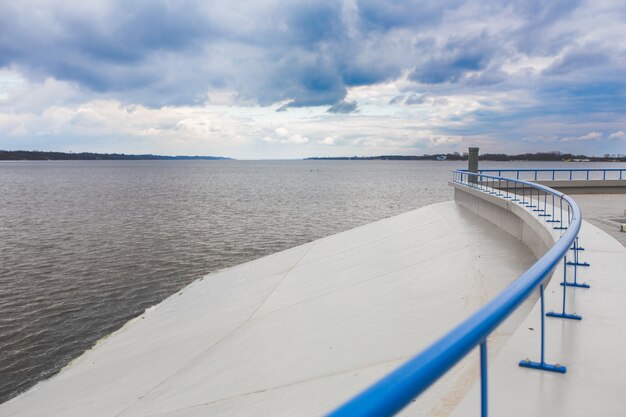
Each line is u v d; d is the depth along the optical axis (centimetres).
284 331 1086
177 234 3706
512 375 333
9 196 7338
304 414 661
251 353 999
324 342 935
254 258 2866
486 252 1301
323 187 9875
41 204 6075
